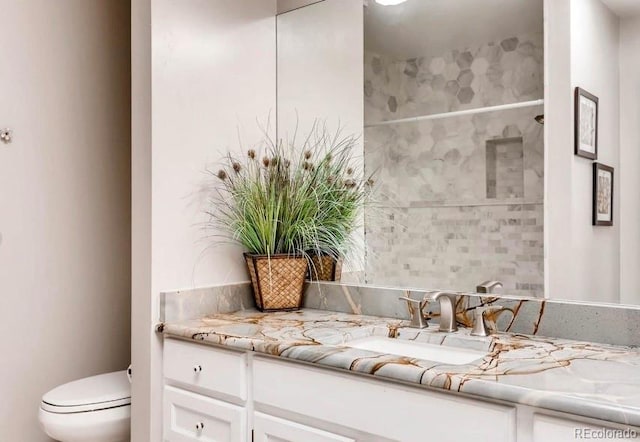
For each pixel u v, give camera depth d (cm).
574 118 165
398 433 130
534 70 173
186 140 201
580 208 163
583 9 163
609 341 152
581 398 104
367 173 210
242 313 210
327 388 144
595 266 160
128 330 262
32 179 228
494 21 181
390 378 129
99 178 252
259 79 230
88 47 248
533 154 173
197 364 178
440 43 194
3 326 219
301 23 231
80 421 190
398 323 186
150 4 191
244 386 164
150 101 191
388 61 206
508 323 169
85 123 247
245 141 223
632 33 155
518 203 175
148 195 191
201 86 207
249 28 226
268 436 157
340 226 214
